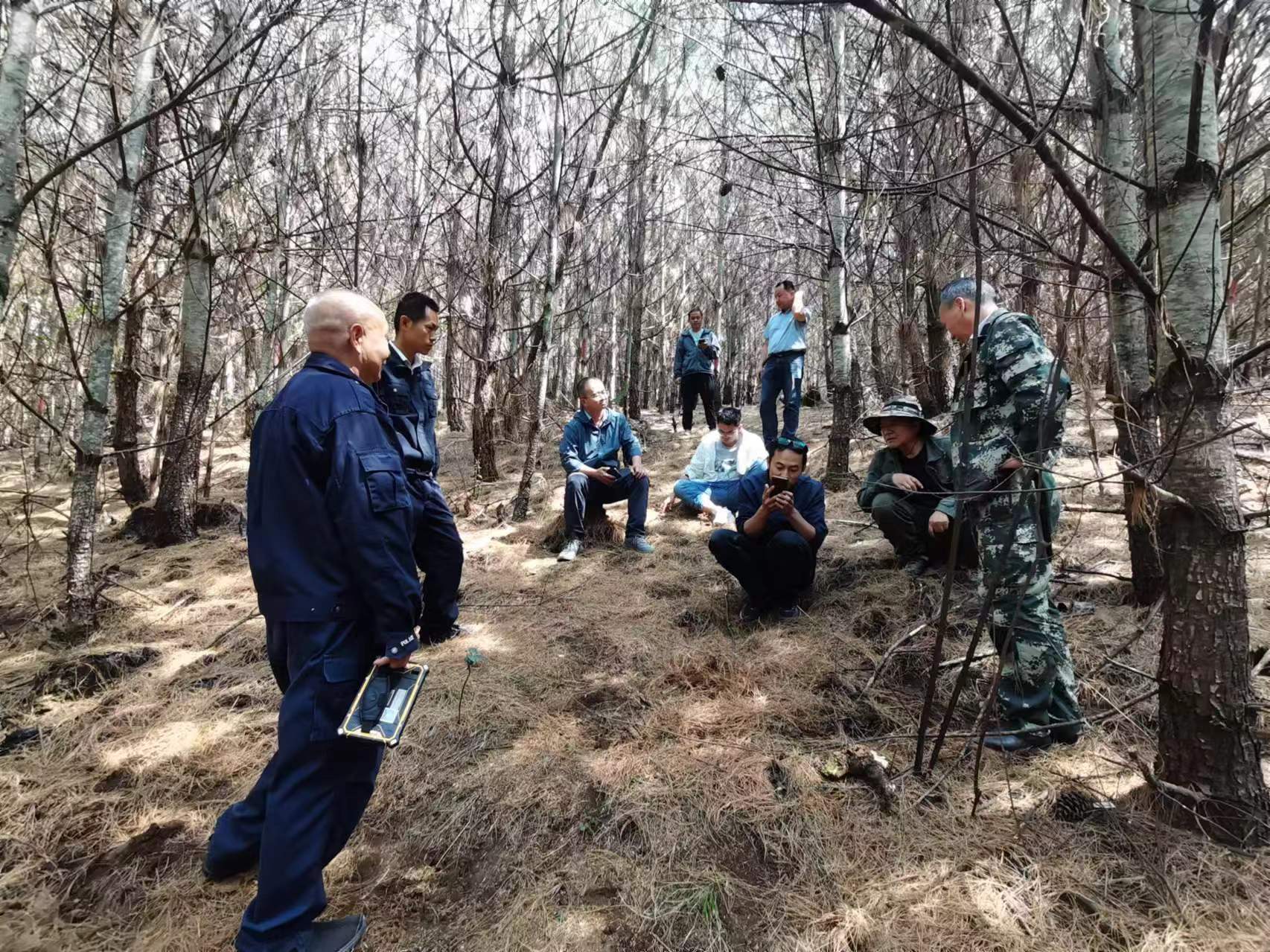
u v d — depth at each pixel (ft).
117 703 8.83
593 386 14.97
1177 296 5.47
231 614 11.75
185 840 6.39
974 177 5.67
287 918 4.87
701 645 10.25
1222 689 5.58
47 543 16.63
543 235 19.27
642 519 15.03
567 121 18.26
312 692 4.90
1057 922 5.10
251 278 21.89
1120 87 7.71
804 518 11.02
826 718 8.18
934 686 6.53
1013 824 6.10
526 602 12.25
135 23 12.05
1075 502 13.43
